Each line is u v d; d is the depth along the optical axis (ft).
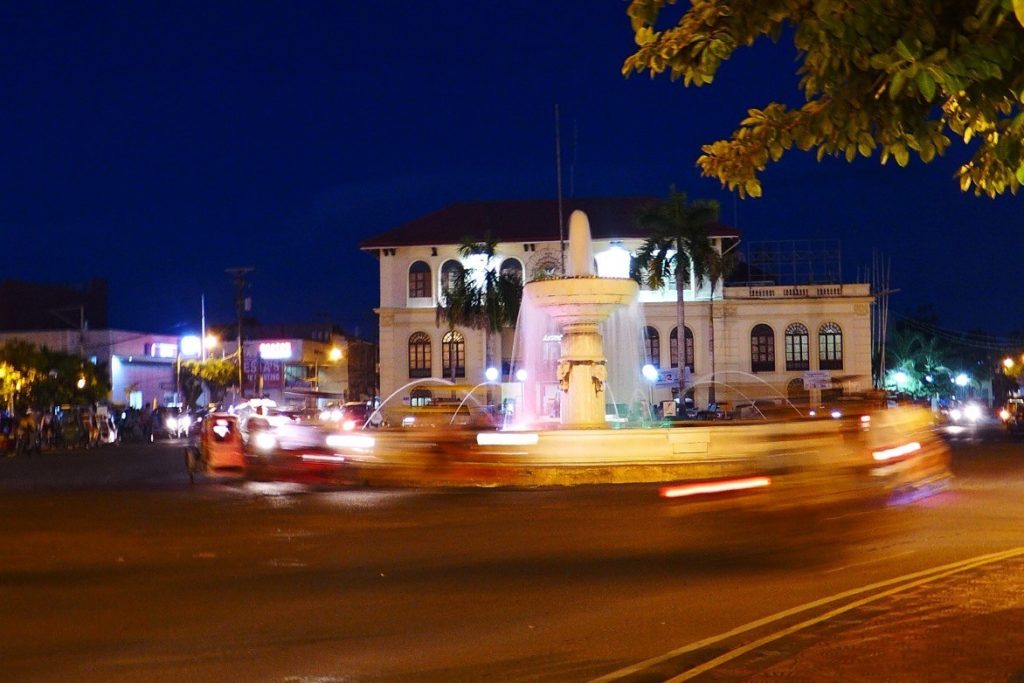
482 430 80.38
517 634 29.22
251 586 36.94
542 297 91.09
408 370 234.99
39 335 251.60
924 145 21.49
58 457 132.36
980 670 24.27
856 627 29.01
